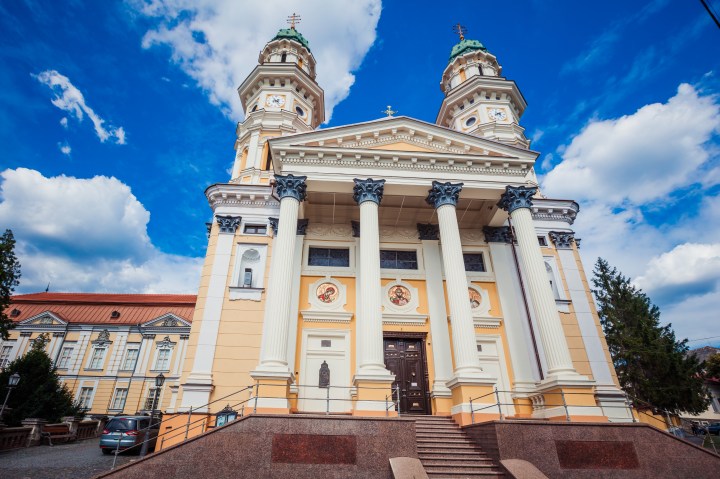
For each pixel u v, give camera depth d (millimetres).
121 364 38219
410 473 9477
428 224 21016
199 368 16578
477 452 11484
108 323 39656
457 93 28719
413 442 10828
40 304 41781
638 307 31625
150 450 19422
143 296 44062
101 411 36219
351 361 17500
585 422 11336
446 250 16406
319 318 18250
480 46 31797
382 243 20656
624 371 29172
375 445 10711
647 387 27109
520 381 17406
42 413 24406
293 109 26531
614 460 10992
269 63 27344
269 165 24062
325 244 20250
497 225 21188
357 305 18609
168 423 15445
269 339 13867
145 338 39062
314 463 10430
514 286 19734
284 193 16766
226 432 10555
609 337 30953
